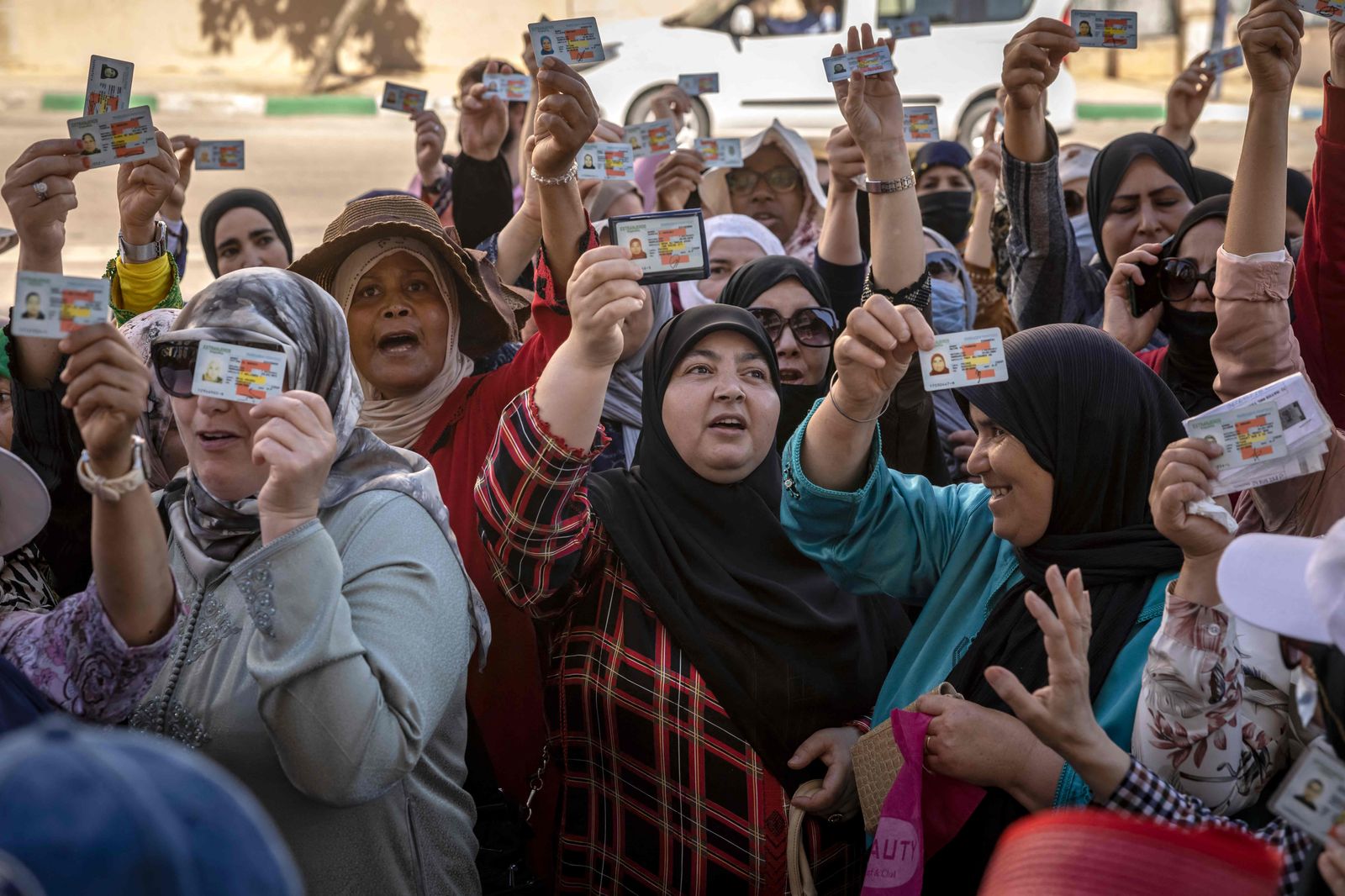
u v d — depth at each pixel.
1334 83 2.85
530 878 2.77
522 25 15.82
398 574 2.23
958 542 2.62
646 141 4.52
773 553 2.76
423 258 3.38
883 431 3.21
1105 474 2.34
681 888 2.53
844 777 2.50
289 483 2.02
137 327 2.87
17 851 0.99
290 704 2.00
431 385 3.42
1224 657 2.00
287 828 2.16
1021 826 1.52
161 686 2.18
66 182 2.86
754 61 11.48
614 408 3.75
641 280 2.55
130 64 3.03
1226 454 2.04
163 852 1.01
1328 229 2.90
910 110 4.01
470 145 4.61
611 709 2.56
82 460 1.96
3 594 2.56
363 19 15.57
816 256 4.13
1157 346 4.03
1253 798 2.05
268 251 5.42
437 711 2.20
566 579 2.56
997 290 4.77
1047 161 3.51
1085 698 2.00
